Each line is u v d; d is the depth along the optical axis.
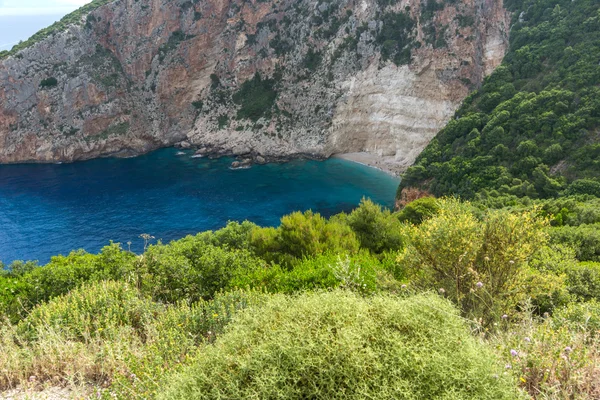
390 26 77.62
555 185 42.69
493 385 4.05
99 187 73.12
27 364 7.55
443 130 61.78
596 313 7.41
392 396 3.79
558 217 31.20
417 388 3.96
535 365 5.37
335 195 66.69
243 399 4.05
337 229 17.52
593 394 4.93
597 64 47.59
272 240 17.64
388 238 18.38
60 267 15.16
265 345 4.39
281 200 65.69
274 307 5.30
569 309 7.87
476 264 8.77
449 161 55.31
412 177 58.78
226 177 76.69
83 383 6.63
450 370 4.01
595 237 20.33
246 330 4.98
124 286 12.09
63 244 53.09
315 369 4.18
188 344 7.72
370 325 4.54
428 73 73.00
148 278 13.40
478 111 58.22
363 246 18.06
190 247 16.17
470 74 68.94
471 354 4.23
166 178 77.06
